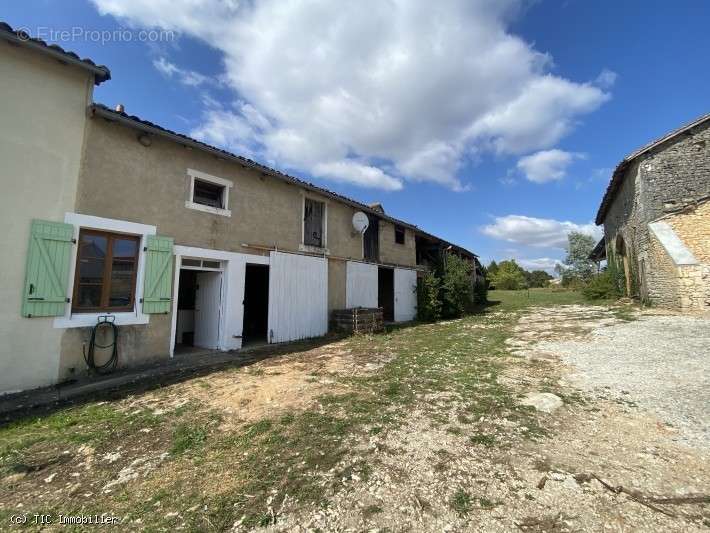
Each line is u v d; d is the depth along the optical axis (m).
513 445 3.34
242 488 2.73
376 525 2.30
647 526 2.24
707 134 11.38
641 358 6.13
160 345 6.88
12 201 5.24
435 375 5.75
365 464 3.04
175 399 4.78
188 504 2.55
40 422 4.10
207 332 8.38
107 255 6.34
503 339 8.89
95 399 4.90
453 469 2.94
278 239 9.50
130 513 2.48
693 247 11.21
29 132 5.43
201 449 3.37
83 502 2.62
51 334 5.52
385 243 14.26
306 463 3.08
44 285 5.45
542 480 2.72
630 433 3.54
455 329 11.25
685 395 4.43
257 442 3.48
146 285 6.67
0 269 5.10
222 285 8.20
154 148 6.97
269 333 9.02
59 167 5.69
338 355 7.48
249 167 8.54
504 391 4.87
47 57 5.64
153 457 3.26
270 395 4.83
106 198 6.21
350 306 11.94
